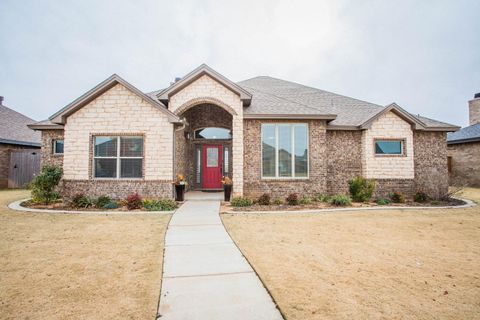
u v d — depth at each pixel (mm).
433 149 12266
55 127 12523
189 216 7730
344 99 15109
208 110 14320
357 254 4656
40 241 5324
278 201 10203
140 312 2811
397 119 11781
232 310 2855
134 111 10172
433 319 2736
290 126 11344
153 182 10047
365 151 11688
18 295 3166
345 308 2908
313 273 3844
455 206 9688
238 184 10734
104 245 5086
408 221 7227
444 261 4352
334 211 8641
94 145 10227
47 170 9992
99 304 2975
